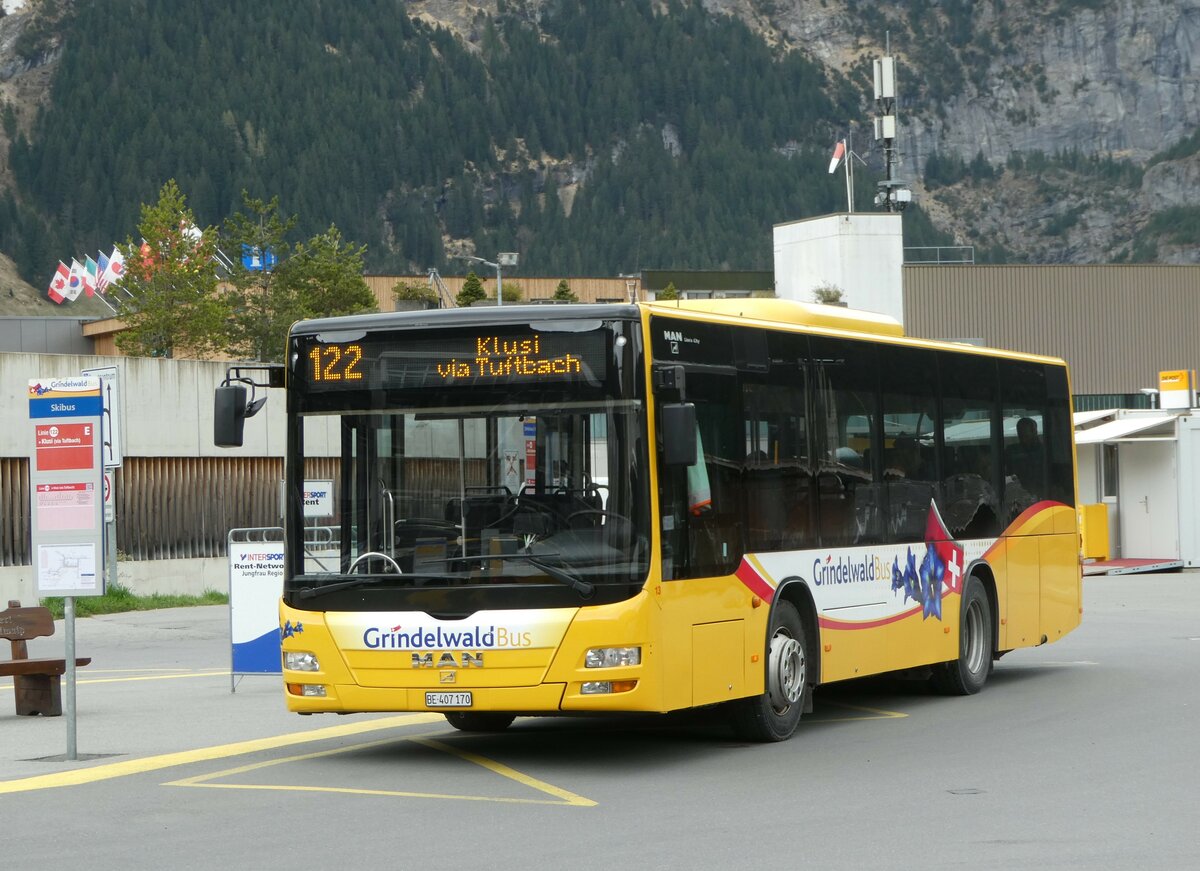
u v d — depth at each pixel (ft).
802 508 49.29
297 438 44.01
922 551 56.59
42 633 57.11
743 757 45.24
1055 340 325.42
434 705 41.73
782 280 342.85
